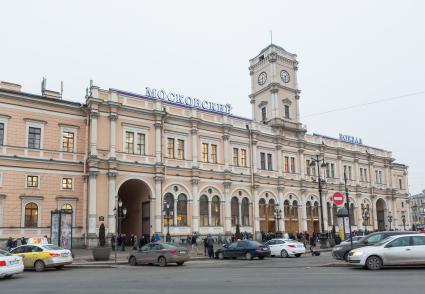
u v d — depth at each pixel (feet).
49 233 131.03
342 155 235.81
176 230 158.51
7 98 130.72
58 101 140.05
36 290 48.21
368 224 244.63
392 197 265.54
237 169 183.21
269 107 210.59
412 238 63.93
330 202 223.30
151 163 155.94
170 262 89.20
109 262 99.71
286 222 198.80
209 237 115.65
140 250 93.97
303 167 210.59
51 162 135.03
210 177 173.06
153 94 163.84
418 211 539.70
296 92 219.00
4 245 122.21
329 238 162.40
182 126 168.25
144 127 156.56
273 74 211.00
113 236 139.33
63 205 135.44
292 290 42.55
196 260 107.96
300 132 211.82
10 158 127.44
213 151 177.47
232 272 66.85
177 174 162.91
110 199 141.69
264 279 53.88
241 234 170.40
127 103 153.69
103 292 45.06
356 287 43.55
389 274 55.62
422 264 62.90
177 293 42.91
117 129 149.18
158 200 154.30
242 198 183.21
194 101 176.65
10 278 64.85
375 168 259.39
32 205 130.11
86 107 145.38
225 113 185.47
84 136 144.36
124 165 148.36
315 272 62.23
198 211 165.78
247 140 190.39
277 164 199.52
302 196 206.90
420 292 39.14
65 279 61.52
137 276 64.49
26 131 132.77
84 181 140.77
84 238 136.36
